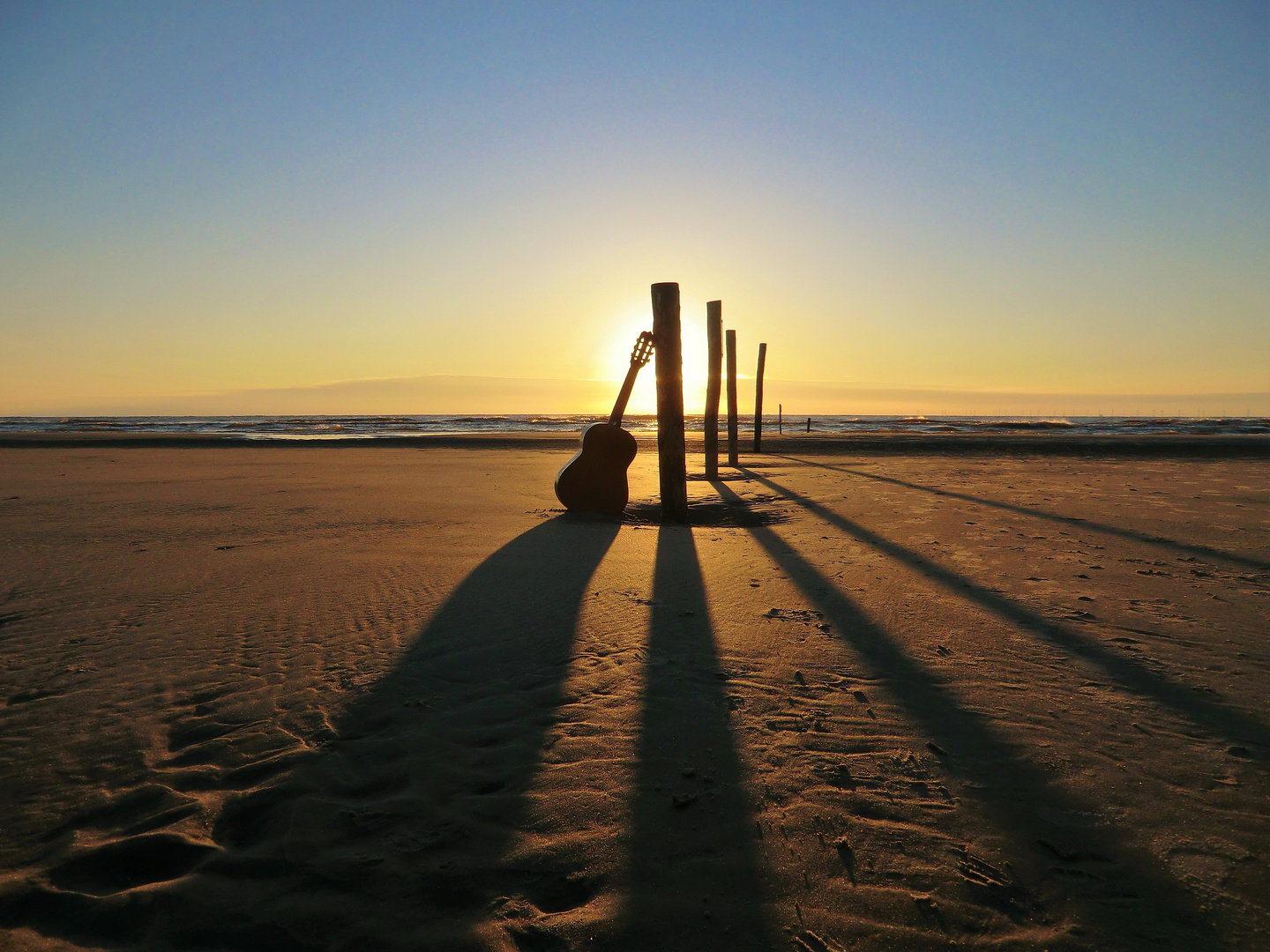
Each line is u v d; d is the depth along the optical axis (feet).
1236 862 7.45
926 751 9.82
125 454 75.66
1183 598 17.48
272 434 128.67
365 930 6.61
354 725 10.75
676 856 7.58
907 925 6.59
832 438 98.37
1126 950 6.26
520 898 6.99
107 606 17.04
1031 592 18.04
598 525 28.91
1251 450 71.46
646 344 32.60
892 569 20.71
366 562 21.77
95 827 8.26
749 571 20.57
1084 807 8.45
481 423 213.25
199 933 6.63
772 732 10.39
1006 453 72.38
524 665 13.14
